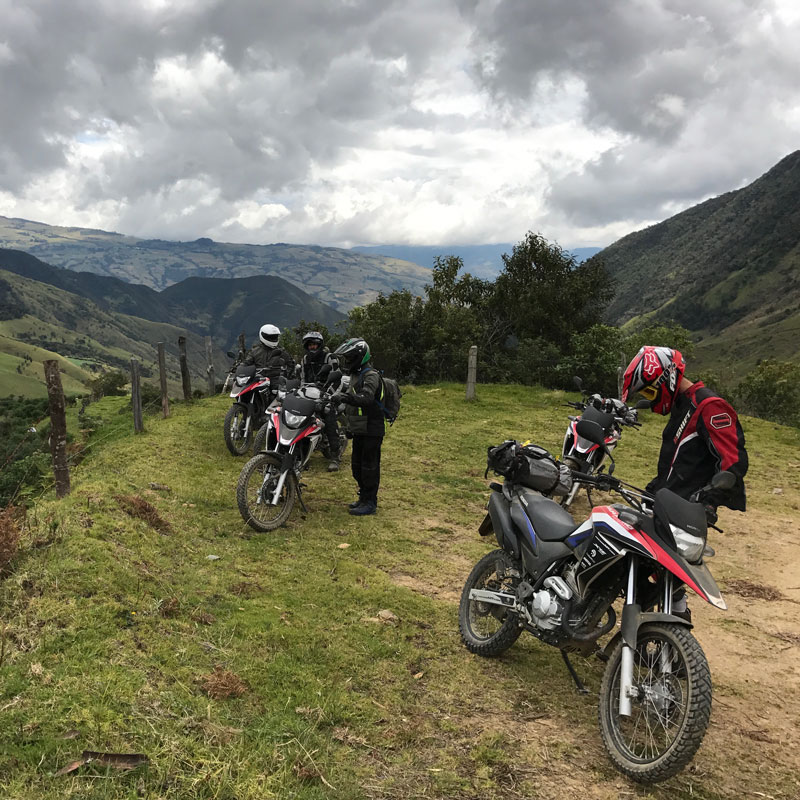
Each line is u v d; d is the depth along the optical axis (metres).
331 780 2.87
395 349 27.30
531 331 30.64
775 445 12.72
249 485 7.70
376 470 7.40
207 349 17.67
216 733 2.99
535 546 4.07
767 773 3.37
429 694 3.82
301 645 4.12
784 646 5.00
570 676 4.24
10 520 4.53
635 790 3.10
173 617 4.11
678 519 3.32
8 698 2.91
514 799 2.94
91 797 2.39
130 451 9.05
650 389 4.00
